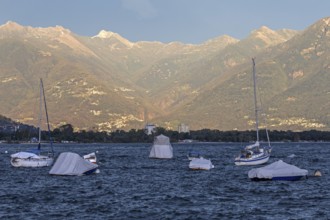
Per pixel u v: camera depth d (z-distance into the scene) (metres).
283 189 100.81
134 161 199.25
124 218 74.25
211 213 77.50
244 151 167.62
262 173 112.38
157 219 73.62
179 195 95.38
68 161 129.50
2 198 91.69
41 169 147.88
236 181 116.44
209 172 142.12
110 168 159.38
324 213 77.25
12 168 151.12
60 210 80.00
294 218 73.81
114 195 95.62
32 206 83.56
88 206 83.31
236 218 74.06
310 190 99.44
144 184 112.81
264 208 81.31
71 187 106.56
